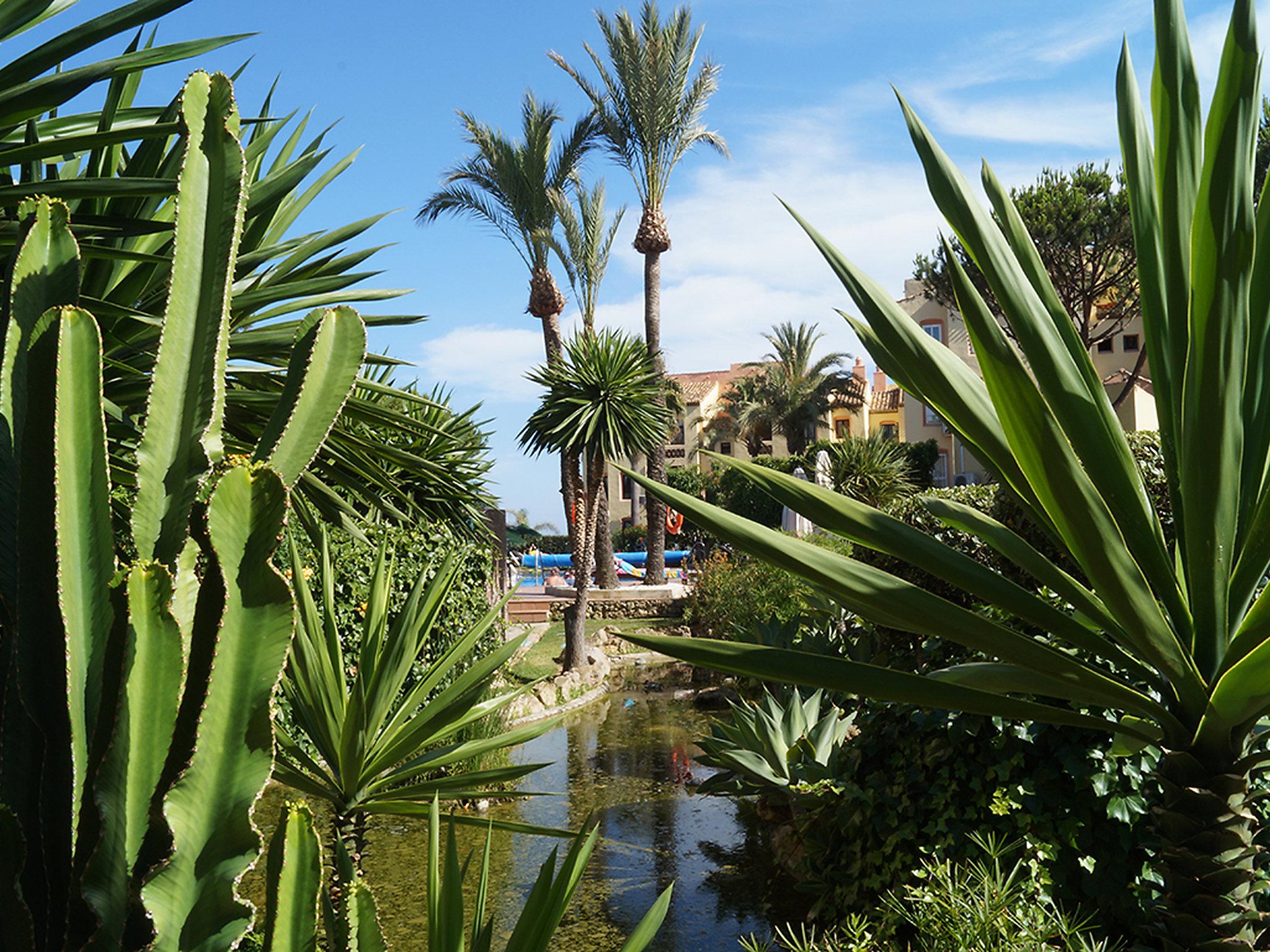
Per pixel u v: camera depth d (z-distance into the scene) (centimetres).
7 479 117
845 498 176
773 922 464
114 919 104
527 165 1839
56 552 115
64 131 250
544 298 1933
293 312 314
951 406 178
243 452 296
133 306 269
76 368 115
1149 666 191
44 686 115
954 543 413
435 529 782
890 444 2114
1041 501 167
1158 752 339
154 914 100
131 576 105
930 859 367
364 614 662
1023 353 169
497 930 456
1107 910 339
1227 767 168
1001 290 167
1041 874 324
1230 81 157
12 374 119
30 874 114
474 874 543
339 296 319
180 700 107
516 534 3388
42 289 124
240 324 306
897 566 427
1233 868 167
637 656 1586
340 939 133
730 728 581
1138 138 194
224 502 108
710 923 467
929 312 2839
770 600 1327
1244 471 175
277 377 296
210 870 104
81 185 194
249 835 105
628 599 1861
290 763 362
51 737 115
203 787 105
